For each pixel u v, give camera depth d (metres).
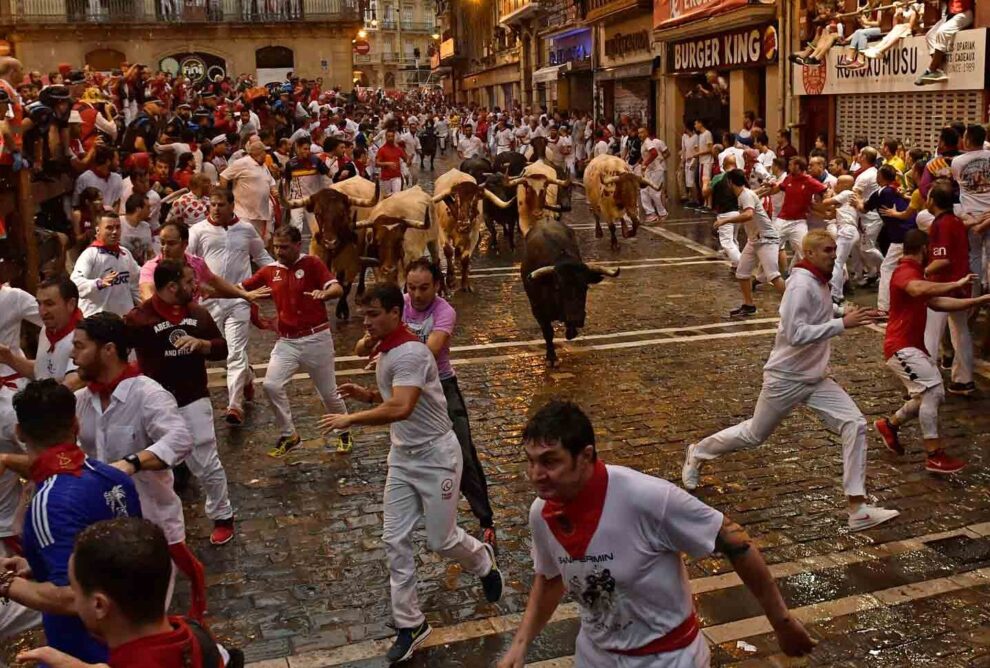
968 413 8.53
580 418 3.15
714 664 4.84
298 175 15.77
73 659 2.81
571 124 32.91
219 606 5.60
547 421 3.12
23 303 6.25
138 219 9.86
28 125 10.84
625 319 12.42
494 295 14.25
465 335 11.88
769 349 10.80
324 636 5.26
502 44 53.69
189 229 8.93
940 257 8.62
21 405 3.69
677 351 10.85
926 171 10.72
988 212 10.19
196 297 7.54
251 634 5.29
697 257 16.75
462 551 5.30
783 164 14.97
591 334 11.73
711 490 7.05
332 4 49.12
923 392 7.18
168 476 4.96
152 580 2.70
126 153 14.63
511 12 49.12
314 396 9.53
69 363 5.86
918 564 5.85
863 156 12.86
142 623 2.72
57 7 47.34
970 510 6.59
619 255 17.20
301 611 5.54
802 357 6.39
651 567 3.20
